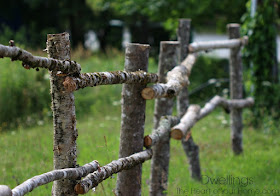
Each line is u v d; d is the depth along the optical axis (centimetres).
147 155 449
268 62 1034
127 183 448
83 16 2456
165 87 456
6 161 626
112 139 722
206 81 1411
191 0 1544
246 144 898
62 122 337
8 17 2517
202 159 757
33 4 2438
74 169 338
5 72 1029
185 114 582
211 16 1623
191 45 643
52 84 333
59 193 349
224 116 1103
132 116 439
